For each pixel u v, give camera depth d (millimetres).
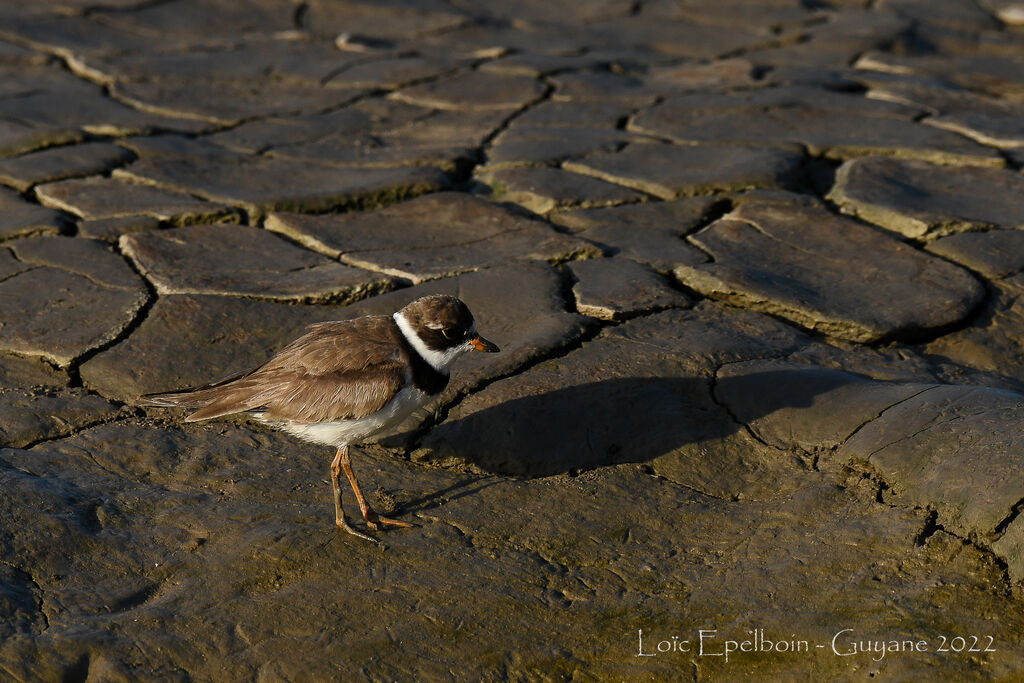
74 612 8680
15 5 27109
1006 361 12781
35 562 9109
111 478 10391
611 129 20203
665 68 24359
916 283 13969
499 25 27625
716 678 8336
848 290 13820
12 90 21750
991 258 14586
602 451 10914
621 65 24406
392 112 21438
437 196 16906
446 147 19000
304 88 22812
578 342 12570
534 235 15383
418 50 25297
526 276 14039
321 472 10688
